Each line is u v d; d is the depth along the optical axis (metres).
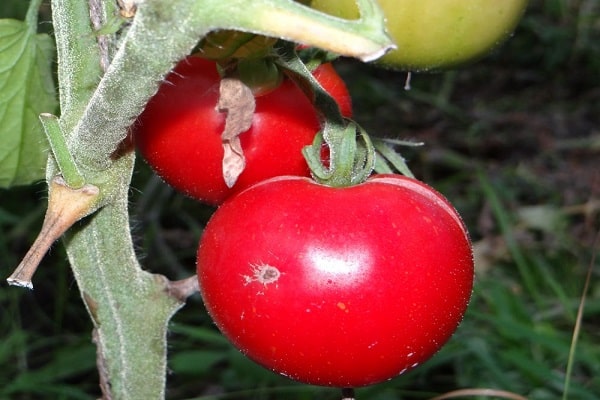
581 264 1.12
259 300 0.36
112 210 0.39
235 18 0.32
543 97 1.67
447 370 0.89
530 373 0.77
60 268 1.00
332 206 0.36
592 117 1.60
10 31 0.47
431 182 1.36
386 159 0.42
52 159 0.38
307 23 0.31
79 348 0.93
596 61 1.74
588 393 0.75
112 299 0.41
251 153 0.40
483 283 0.90
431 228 0.36
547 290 1.06
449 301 0.37
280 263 0.36
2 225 1.09
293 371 0.37
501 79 1.74
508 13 0.42
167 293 0.41
